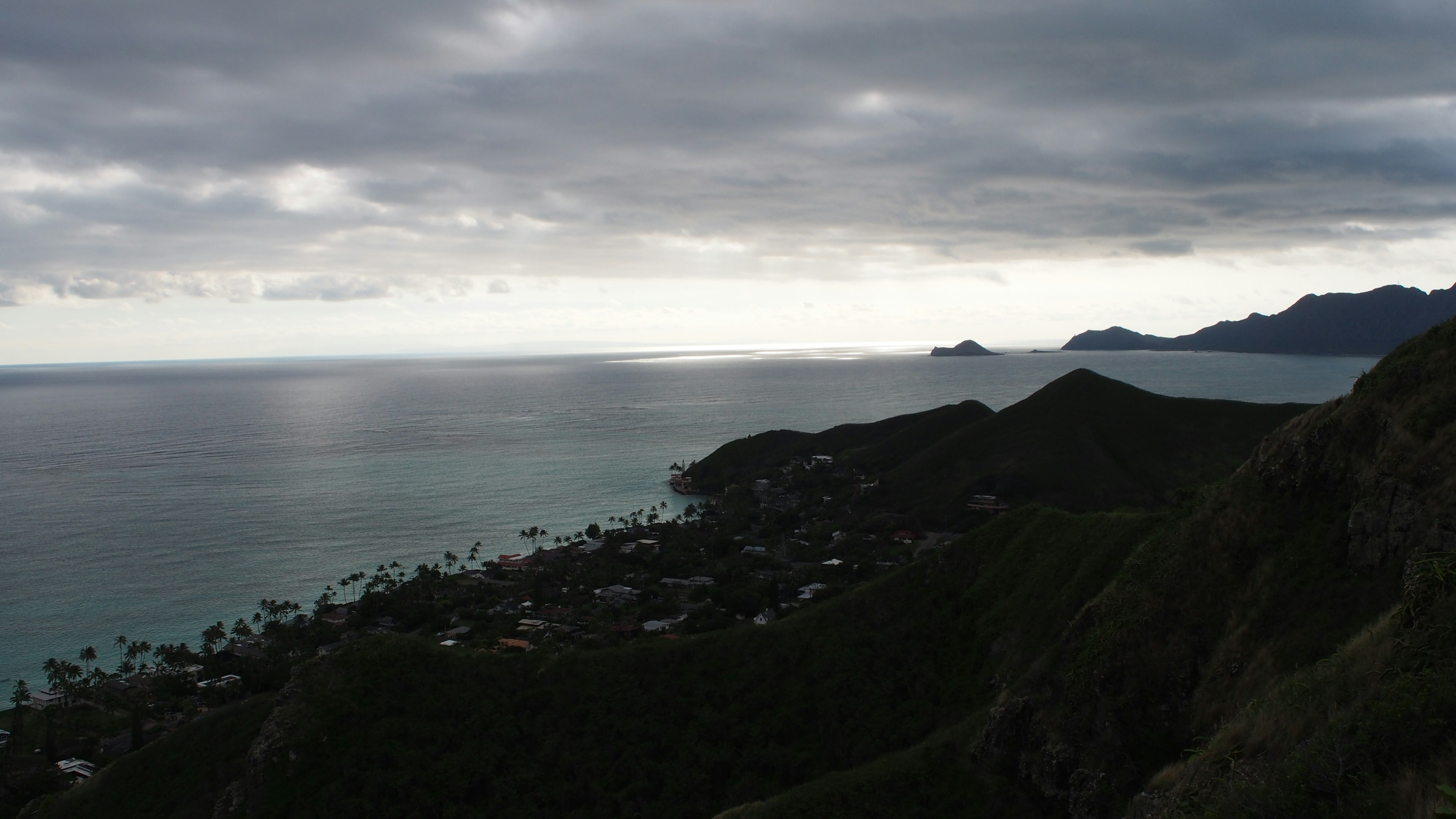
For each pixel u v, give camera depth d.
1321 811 17.09
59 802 51.66
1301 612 31.38
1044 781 36.69
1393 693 18.38
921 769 41.16
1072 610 49.66
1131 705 34.97
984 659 52.16
